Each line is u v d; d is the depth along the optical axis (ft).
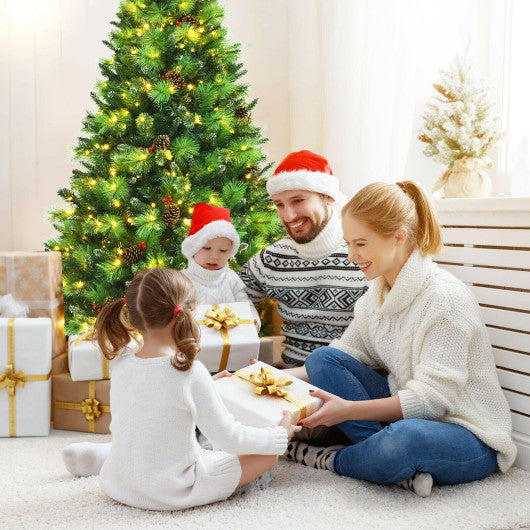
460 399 4.90
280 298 6.61
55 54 10.16
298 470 5.10
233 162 8.03
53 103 10.21
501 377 5.54
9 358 5.94
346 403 4.73
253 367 5.34
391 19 8.06
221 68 8.21
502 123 8.77
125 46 7.95
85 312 7.53
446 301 4.83
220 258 6.73
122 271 7.43
